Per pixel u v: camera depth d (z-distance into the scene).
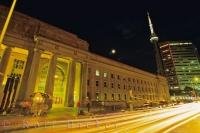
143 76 74.88
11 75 39.50
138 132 17.20
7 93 37.66
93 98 49.19
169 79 134.38
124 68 65.31
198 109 38.50
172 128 18.78
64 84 46.69
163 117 28.12
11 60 40.38
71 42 48.66
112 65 60.25
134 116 28.45
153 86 79.00
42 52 40.88
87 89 49.03
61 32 47.12
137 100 64.56
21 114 29.20
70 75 44.81
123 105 53.22
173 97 115.88
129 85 65.06
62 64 47.84
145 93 71.75
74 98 45.50
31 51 39.94
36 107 31.31
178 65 134.88
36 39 40.31
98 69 54.97
